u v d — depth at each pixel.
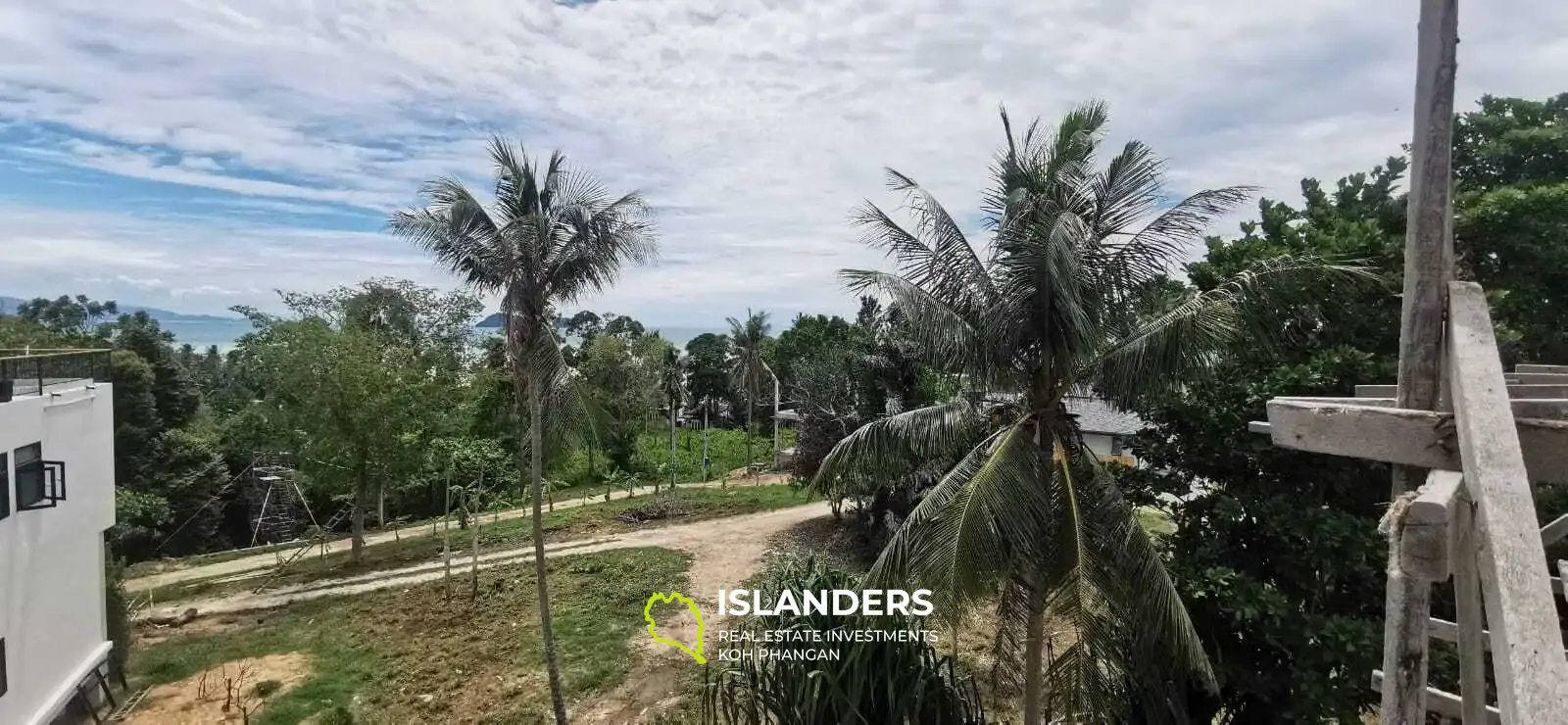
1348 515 8.20
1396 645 3.38
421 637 14.74
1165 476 10.05
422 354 23.58
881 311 15.19
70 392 10.79
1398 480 3.83
